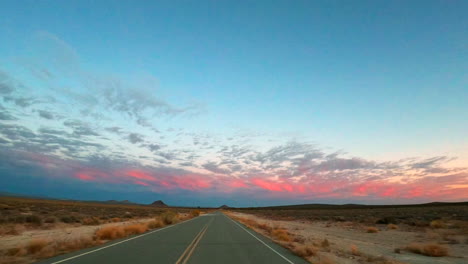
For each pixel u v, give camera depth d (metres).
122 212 76.25
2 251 14.09
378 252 19.41
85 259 12.41
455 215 54.41
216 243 19.39
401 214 70.25
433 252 18.41
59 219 37.75
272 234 28.08
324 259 13.69
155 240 20.38
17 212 43.97
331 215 84.12
